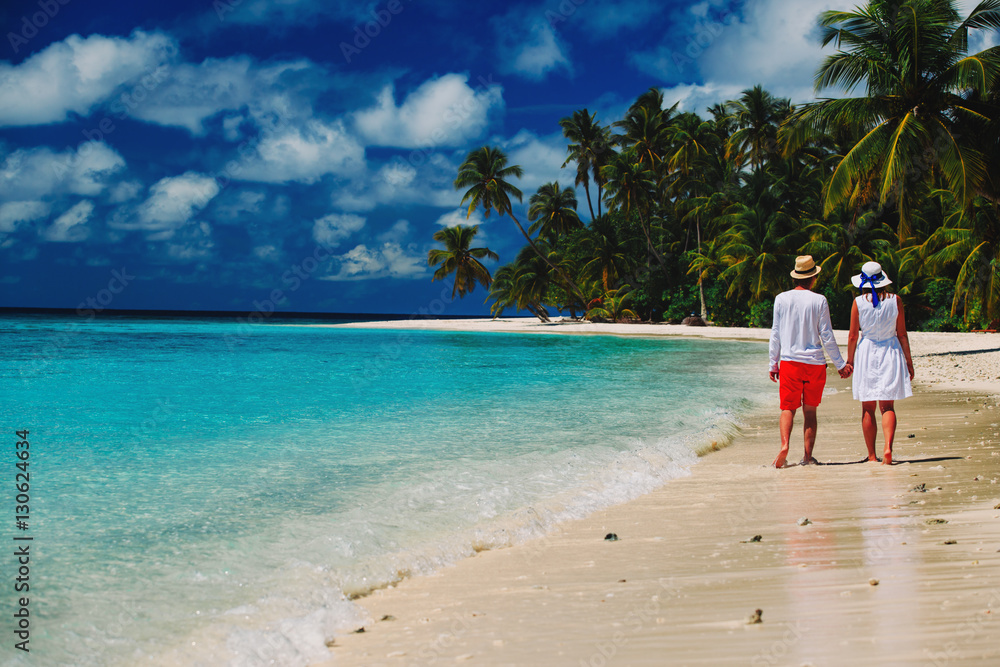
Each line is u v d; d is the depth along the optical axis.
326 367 17.09
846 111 17.94
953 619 2.26
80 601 2.92
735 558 3.29
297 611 2.84
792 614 2.45
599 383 12.94
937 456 5.69
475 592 3.07
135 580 3.18
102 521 4.14
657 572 3.17
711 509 4.39
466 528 4.09
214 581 3.18
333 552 3.62
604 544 3.75
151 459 6.04
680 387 12.31
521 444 6.77
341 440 7.01
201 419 8.45
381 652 2.43
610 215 52.72
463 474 5.46
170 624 2.69
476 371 16.12
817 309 5.57
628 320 51.75
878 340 5.48
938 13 17.06
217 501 4.63
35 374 14.86
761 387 12.28
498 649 2.37
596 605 2.77
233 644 2.52
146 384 12.80
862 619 2.33
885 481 4.83
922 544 3.23
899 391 5.42
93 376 14.42
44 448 6.57
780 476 5.32
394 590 3.16
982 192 17.31
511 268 62.53
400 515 4.34
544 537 3.99
